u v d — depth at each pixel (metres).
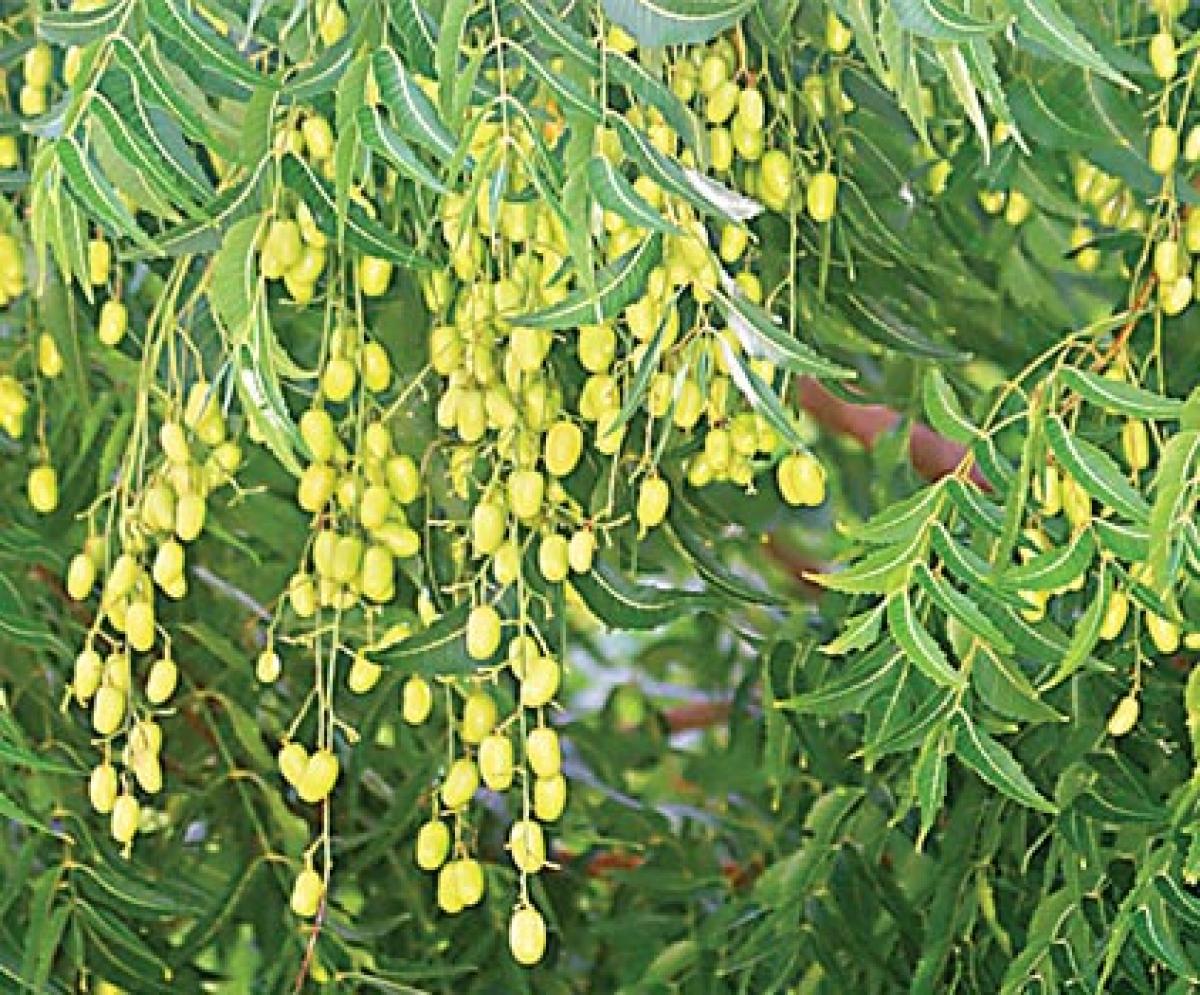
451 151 1.49
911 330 1.76
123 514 1.63
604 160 1.49
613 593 1.69
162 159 1.52
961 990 1.85
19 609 1.75
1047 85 1.74
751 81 1.63
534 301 1.59
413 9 1.51
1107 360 1.62
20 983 1.80
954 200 1.90
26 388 1.92
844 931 1.87
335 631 1.63
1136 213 1.84
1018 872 1.84
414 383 1.63
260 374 1.54
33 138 1.76
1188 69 1.75
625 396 1.60
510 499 1.61
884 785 1.88
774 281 1.73
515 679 1.79
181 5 1.50
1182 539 1.54
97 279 1.67
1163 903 1.64
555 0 1.59
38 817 1.89
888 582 1.57
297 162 1.55
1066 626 1.71
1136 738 1.79
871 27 1.52
